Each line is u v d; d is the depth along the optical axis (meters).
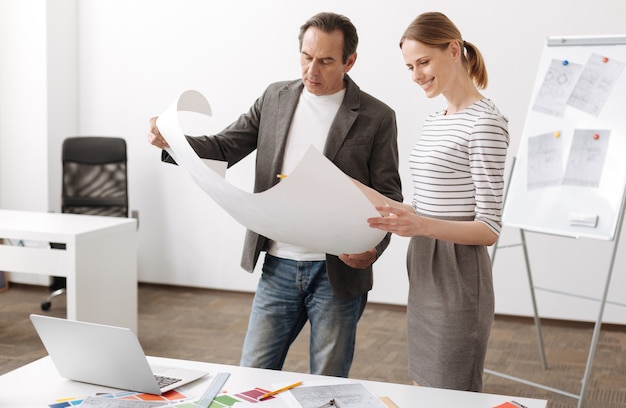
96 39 6.01
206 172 2.01
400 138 5.44
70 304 3.90
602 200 3.59
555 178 3.74
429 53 2.20
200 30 5.77
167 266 6.07
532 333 5.11
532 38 5.15
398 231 2.02
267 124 2.56
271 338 2.59
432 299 2.29
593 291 5.21
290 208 1.95
